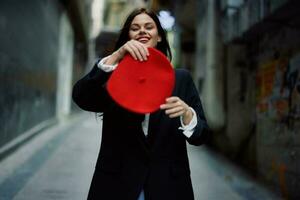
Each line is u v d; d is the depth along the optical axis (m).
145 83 1.44
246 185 5.11
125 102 1.41
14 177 4.82
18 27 6.85
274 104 5.10
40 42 9.49
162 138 1.56
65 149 7.26
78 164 5.89
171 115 1.44
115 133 1.57
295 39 4.43
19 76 7.08
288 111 4.61
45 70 10.52
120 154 1.55
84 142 8.40
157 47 1.80
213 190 4.76
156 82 1.44
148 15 1.71
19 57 7.03
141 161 1.53
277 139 4.95
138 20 1.68
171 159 1.56
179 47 13.53
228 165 6.47
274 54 5.15
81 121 15.39
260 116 5.66
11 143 6.47
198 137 1.52
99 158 1.58
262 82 5.63
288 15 4.32
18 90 7.05
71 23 17.84
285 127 4.69
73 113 21.27
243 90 6.61
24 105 7.71
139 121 1.55
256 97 5.92
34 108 9.00
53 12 11.85
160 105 1.43
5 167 5.38
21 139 7.15
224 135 7.68
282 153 4.77
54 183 4.65
